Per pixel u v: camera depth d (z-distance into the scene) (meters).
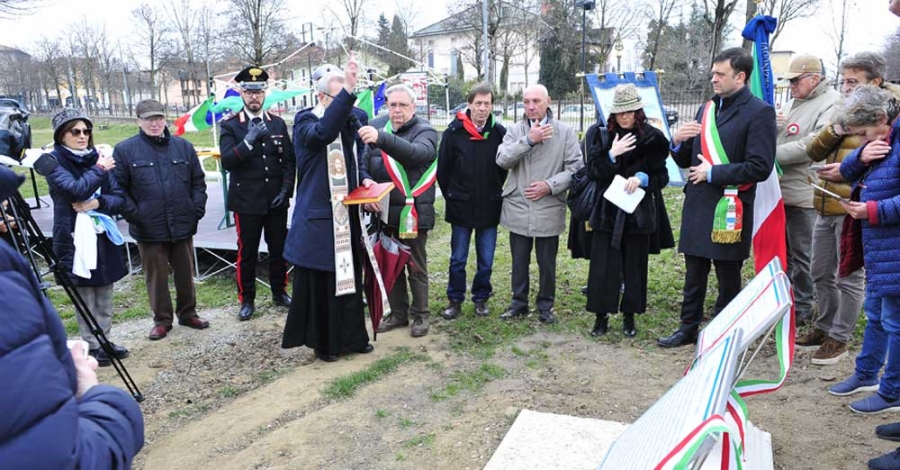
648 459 1.86
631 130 4.27
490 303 5.55
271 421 3.60
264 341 4.96
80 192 4.18
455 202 4.98
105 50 48.31
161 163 4.86
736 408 2.57
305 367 4.37
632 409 3.59
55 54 50.09
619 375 4.05
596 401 3.70
